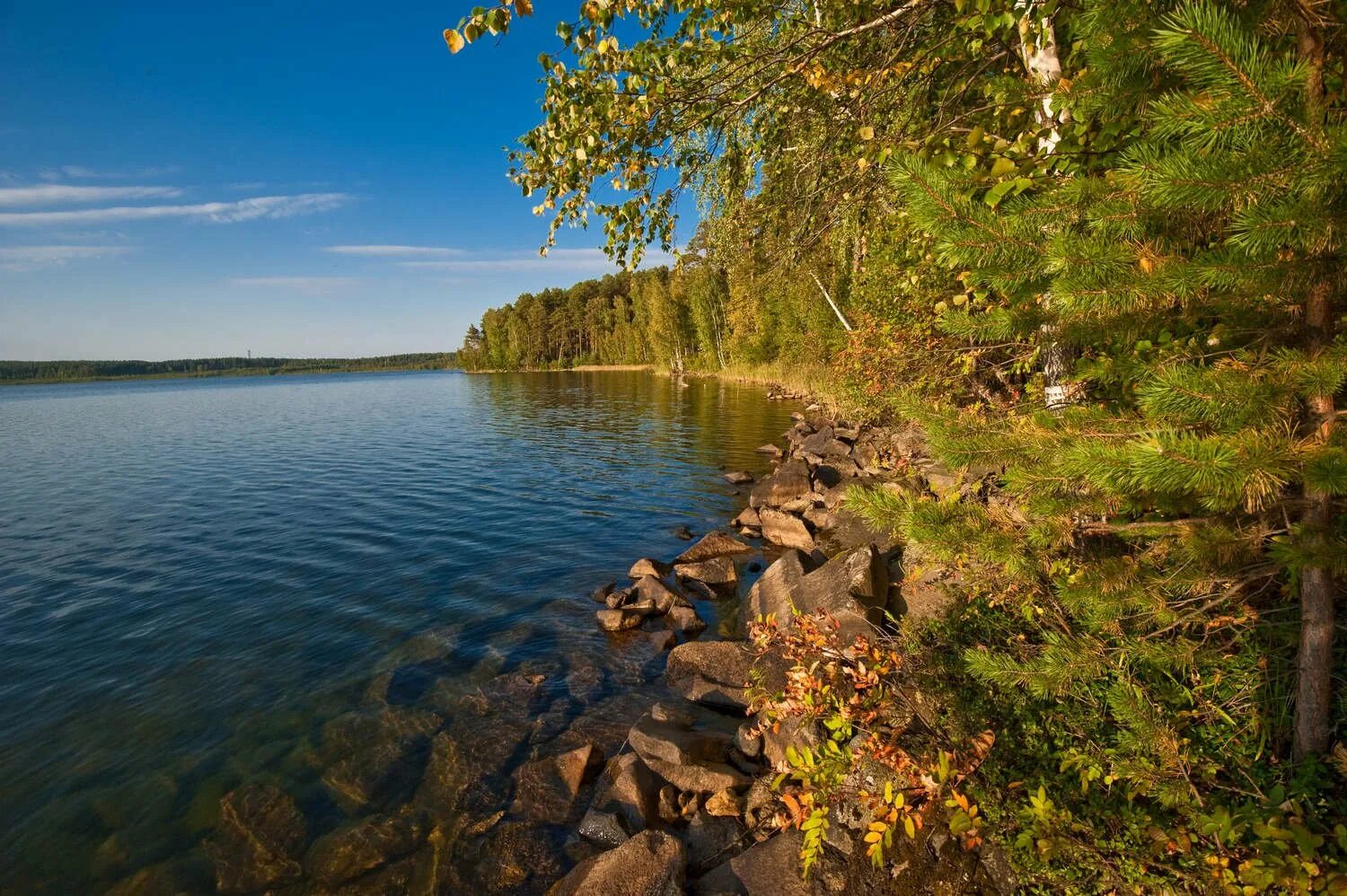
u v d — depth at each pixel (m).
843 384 15.55
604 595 10.63
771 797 5.21
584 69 5.47
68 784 6.31
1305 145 1.87
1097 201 2.48
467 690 7.78
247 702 7.70
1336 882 2.45
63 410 63.88
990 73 6.82
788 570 9.27
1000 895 3.58
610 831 5.25
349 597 11.02
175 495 19.97
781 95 7.20
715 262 10.99
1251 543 2.73
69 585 11.99
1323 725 3.01
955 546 3.21
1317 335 2.47
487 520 15.95
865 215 8.92
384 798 5.97
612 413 40.53
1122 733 3.40
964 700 4.50
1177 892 3.01
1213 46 1.87
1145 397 2.37
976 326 3.06
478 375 135.38
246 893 5.01
